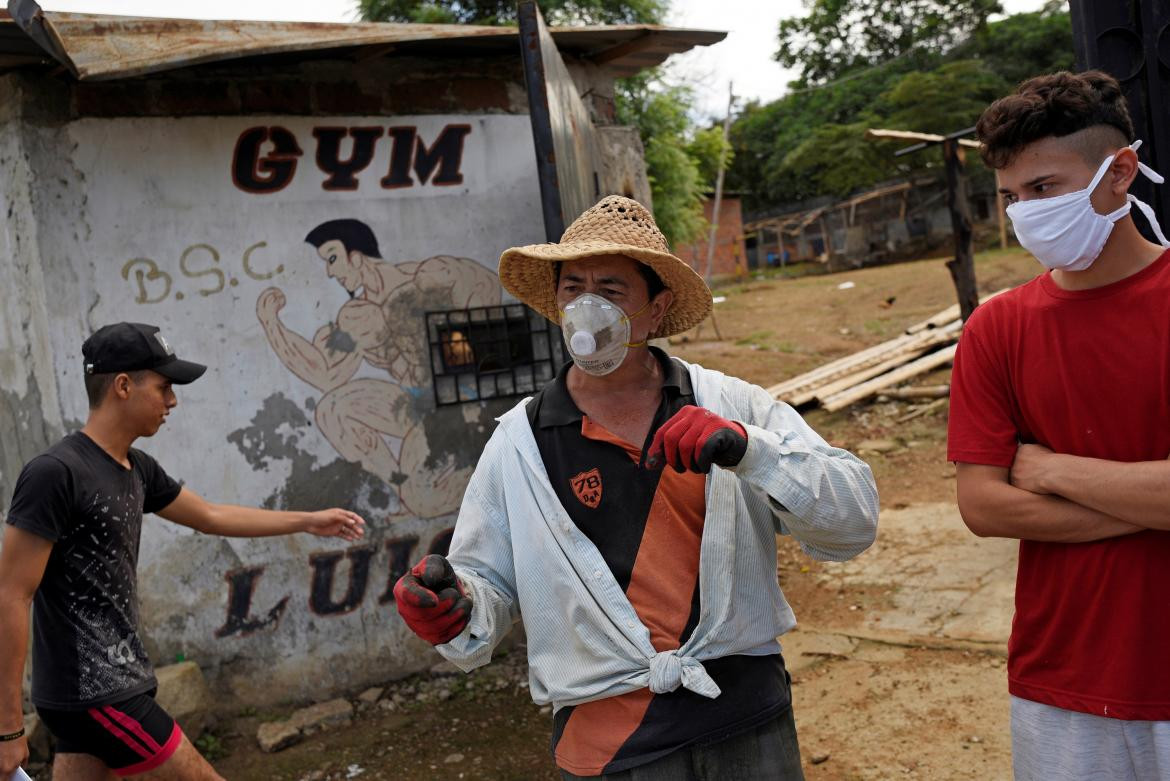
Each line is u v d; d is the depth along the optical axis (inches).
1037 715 73.3
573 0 580.1
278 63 185.8
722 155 962.7
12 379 185.3
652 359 82.7
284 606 186.7
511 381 203.3
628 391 79.7
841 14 1534.2
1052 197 66.6
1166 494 63.5
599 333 74.8
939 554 224.8
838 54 1569.9
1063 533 69.1
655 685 71.6
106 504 110.3
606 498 76.0
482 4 629.3
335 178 190.2
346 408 191.2
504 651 201.5
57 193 172.6
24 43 156.6
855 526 71.1
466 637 73.6
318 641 188.7
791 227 1354.6
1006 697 153.5
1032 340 71.6
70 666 108.3
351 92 190.9
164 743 112.8
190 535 181.0
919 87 1177.4
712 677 73.5
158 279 179.2
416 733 173.3
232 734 177.0
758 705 74.3
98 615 109.9
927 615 191.8
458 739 169.6
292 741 173.2
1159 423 66.7
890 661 173.9
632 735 73.1
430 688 190.2
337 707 182.5
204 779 116.2
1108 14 95.5
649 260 76.4
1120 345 67.6
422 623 69.8
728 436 64.6
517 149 203.8
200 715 172.7
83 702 108.3
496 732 170.9
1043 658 72.7
